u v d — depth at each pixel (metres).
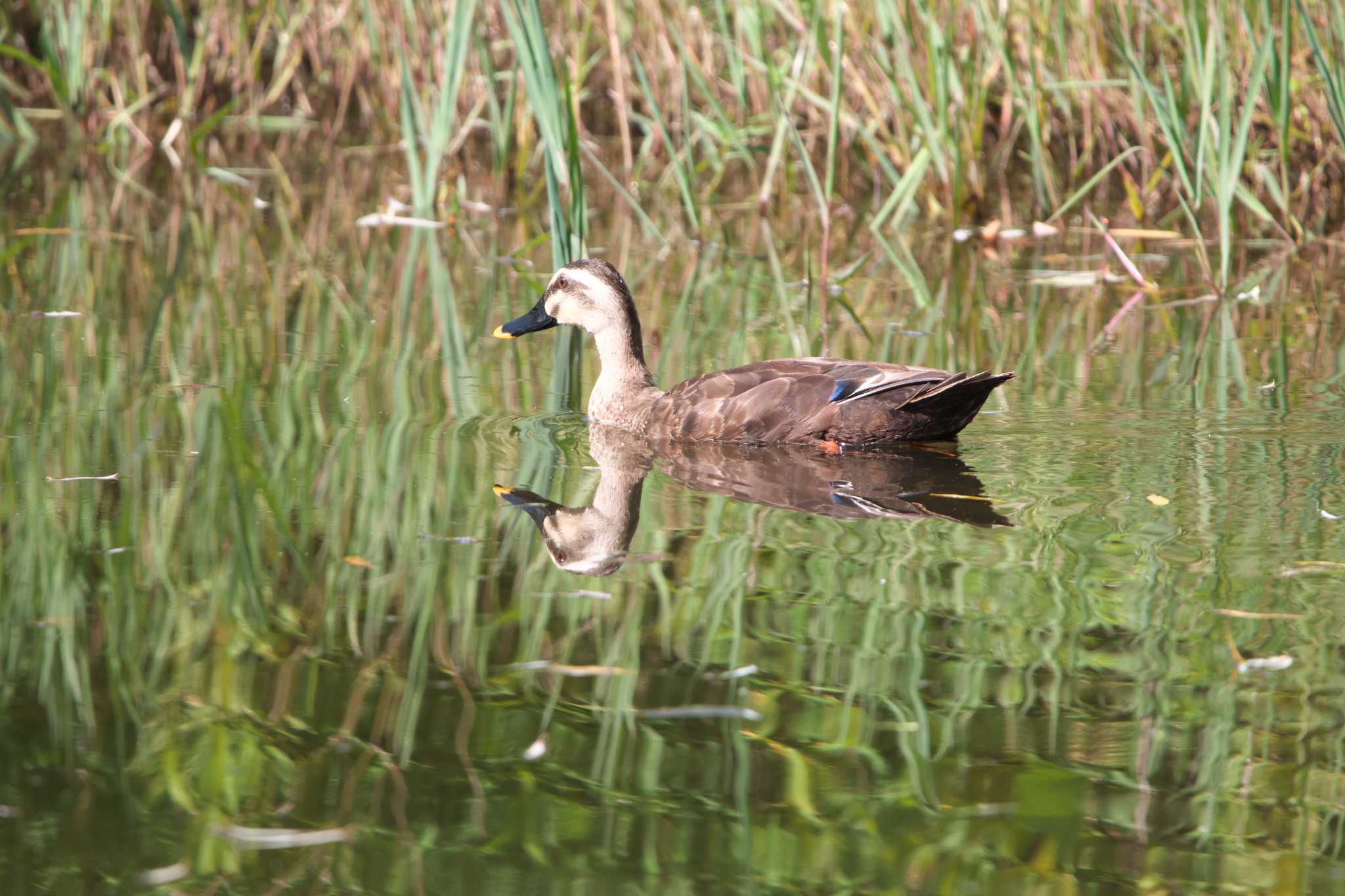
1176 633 8.68
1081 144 26.80
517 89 26.53
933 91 23.83
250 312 18.70
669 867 6.68
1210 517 10.77
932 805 7.05
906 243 23.92
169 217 24.78
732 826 6.94
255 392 14.84
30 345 16.53
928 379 12.66
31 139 29.73
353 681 8.40
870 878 6.57
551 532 10.84
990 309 19.36
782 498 11.64
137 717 8.00
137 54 29.17
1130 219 25.08
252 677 8.44
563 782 7.33
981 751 7.46
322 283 20.61
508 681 8.38
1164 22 22.62
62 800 7.21
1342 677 8.09
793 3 24.86
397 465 12.60
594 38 29.27
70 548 10.30
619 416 14.20
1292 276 21.23
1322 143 23.92
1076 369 15.93
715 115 26.84
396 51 27.86
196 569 10.01
